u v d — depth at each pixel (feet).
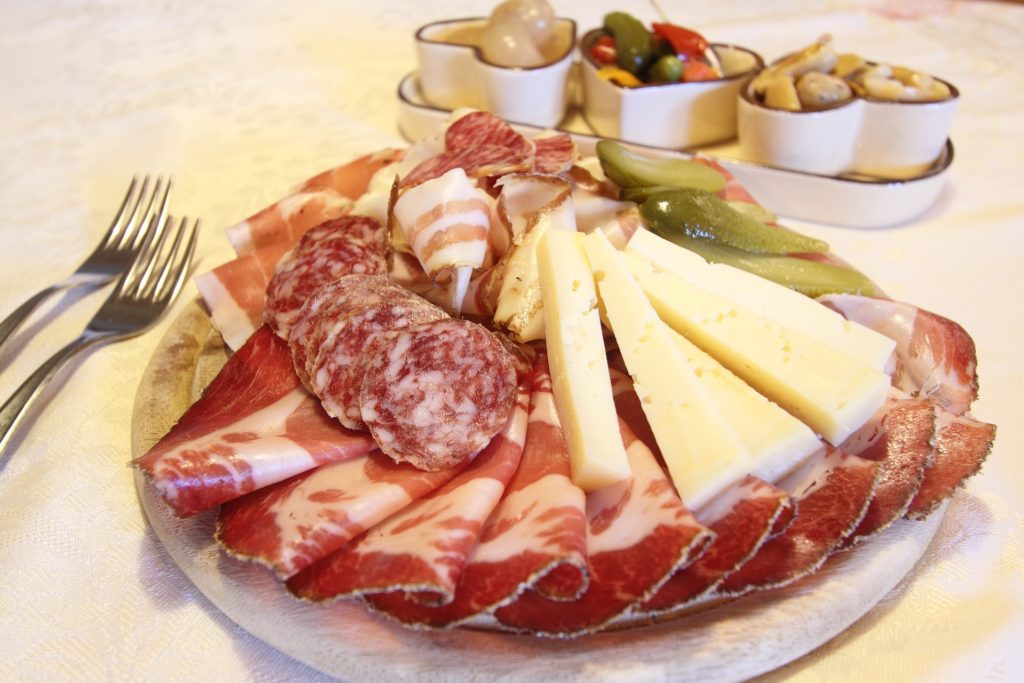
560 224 3.89
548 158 4.66
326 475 3.03
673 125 6.40
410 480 2.91
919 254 5.21
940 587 3.01
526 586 2.41
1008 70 7.34
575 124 7.04
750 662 2.59
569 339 3.24
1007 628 2.85
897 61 7.56
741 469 2.74
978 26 8.22
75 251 5.37
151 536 3.29
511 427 3.19
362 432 3.19
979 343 4.39
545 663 2.54
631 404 3.35
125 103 7.43
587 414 3.01
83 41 8.78
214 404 3.43
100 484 3.53
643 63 6.60
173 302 4.73
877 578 2.82
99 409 3.95
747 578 2.67
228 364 3.62
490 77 6.43
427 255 3.70
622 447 2.93
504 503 2.90
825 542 2.73
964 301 4.75
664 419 2.98
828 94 5.71
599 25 8.52
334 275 3.81
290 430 3.25
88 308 4.75
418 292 4.03
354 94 7.66
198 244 5.40
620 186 4.72
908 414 3.14
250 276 4.23
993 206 5.63
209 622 2.94
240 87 7.77
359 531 2.72
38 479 3.54
